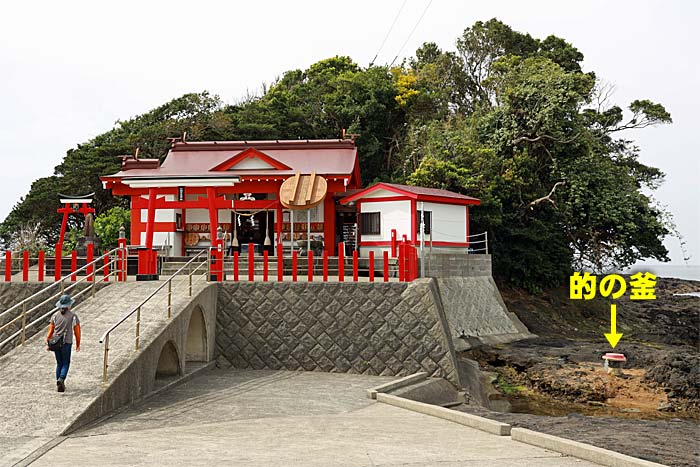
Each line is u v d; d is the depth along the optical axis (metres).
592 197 31.98
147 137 36.00
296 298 16.83
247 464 7.57
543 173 33.62
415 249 17.47
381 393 13.09
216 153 27.38
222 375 15.41
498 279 32.03
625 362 20.08
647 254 33.88
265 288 17.02
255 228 25.66
